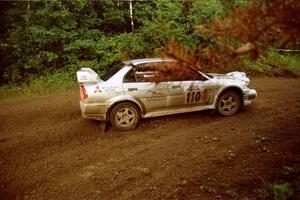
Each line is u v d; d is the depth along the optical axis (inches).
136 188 201.6
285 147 248.7
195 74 299.4
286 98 379.6
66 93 445.1
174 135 276.7
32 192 202.2
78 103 386.0
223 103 313.0
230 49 114.6
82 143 269.3
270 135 269.6
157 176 213.8
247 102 322.0
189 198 190.5
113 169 224.7
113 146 260.7
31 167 232.4
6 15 528.1
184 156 238.2
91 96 273.6
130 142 266.8
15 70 498.9
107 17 549.0
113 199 191.6
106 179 212.7
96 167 228.7
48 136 285.3
